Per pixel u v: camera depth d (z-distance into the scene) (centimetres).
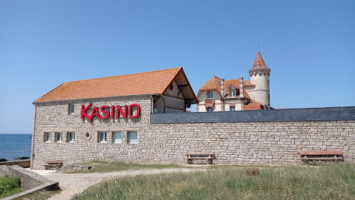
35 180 1527
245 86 4822
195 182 1091
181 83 2644
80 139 2527
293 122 1786
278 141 1809
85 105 2545
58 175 1881
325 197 808
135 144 2275
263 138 1852
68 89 2883
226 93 4538
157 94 2206
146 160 2206
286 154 1778
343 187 873
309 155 1714
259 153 1850
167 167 1917
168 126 2162
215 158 1973
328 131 1694
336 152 1645
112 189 1108
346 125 1658
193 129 2070
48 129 2703
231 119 1958
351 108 1658
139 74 2698
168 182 1159
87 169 2069
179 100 2705
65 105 2652
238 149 1912
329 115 1703
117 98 2403
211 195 904
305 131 1748
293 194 859
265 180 1031
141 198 932
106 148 2392
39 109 2788
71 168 2117
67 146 2580
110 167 2025
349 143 1639
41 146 2712
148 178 1261
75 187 1391
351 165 1311
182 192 958
